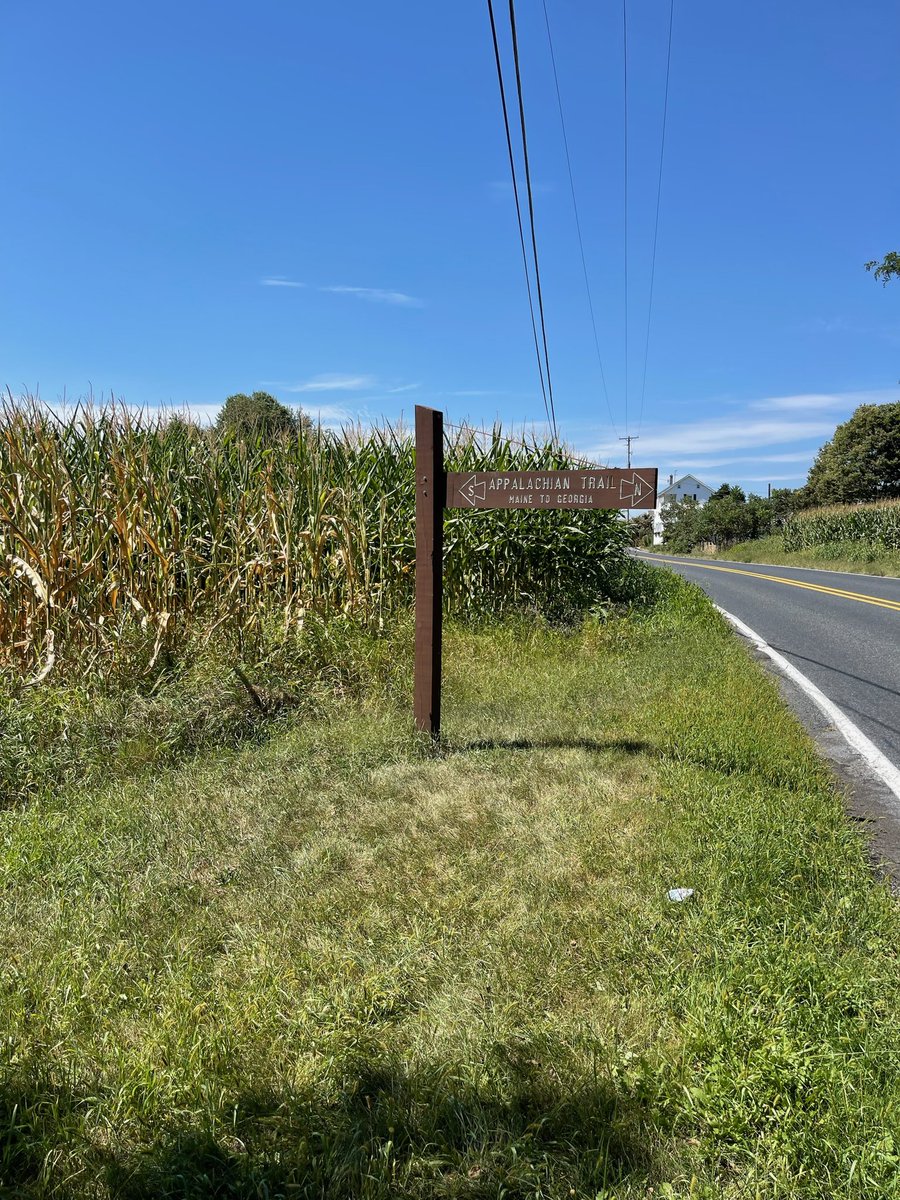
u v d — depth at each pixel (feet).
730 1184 6.59
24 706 18.44
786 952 9.53
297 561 26.53
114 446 25.14
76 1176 6.59
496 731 19.26
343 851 12.71
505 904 10.94
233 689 19.85
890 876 12.13
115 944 10.15
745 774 15.84
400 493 30.40
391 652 23.85
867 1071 7.55
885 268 83.46
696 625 35.53
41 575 22.39
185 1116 7.20
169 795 15.19
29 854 12.61
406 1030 8.41
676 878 11.49
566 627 32.50
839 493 173.88
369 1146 6.88
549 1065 7.86
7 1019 8.64
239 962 9.71
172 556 24.29
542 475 17.01
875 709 23.43
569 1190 6.52
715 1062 7.72
